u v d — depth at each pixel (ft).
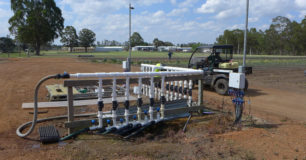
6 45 258.78
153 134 16.07
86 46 331.57
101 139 14.61
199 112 19.97
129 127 16.17
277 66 88.17
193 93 31.48
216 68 33.47
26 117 19.26
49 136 14.17
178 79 18.42
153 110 18.78
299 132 15.96
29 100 25.32
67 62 93.40
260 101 27.63
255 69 74.74
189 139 14.76
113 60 96.89
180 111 18.66
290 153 12.52
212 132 15.80
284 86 39.81
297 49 319.88
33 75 49.06
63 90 27.63
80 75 14.49
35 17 176.86
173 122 18.21
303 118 20.42
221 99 27.78
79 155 12.25
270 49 339.16
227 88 29.68
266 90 35.65
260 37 332.19
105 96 26.40
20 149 13.04
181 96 22.18
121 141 14.46
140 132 16.47
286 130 16.39
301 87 38.73
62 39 306.55
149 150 12.89
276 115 21.20
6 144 13.76
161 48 380.17
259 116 20.66
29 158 11.85
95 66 75.05
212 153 12.50
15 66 70.95
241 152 12.60
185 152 12.65
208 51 34.42
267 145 13.53
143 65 28.25
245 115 20.76
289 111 22.93
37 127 16.84
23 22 179.11
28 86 34.60
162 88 17.63
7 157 11.94
